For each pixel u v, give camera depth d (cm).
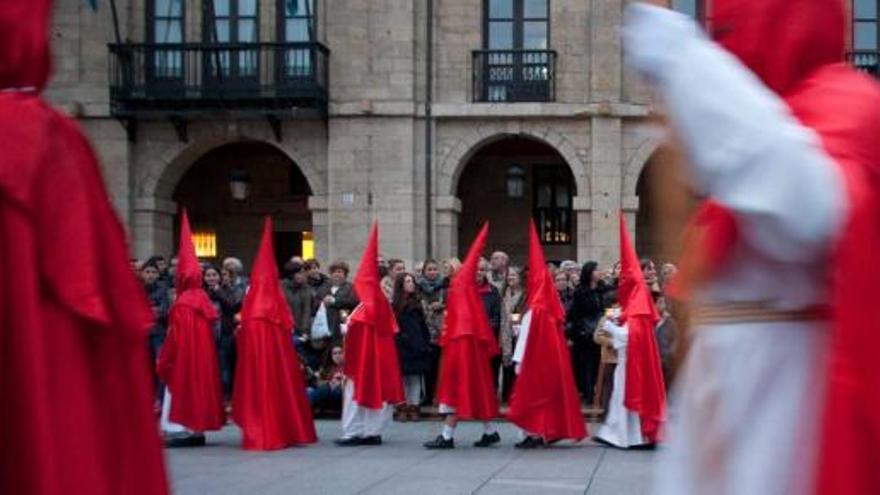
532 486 1063
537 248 1377
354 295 1723
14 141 251
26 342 246
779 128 201
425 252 2558
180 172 2658
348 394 1429
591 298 1739
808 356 223
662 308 1512
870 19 2609
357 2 2569
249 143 2777
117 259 271
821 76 224
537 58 2583
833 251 204
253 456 1307
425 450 1370
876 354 201
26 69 264
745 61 230
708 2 238
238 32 2598
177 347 1402
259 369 1375
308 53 2545
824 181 199
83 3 2581
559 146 2577
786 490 221
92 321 256
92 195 267
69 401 252
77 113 2569
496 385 1794
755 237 210
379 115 2558
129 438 272
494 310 1717
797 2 228
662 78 214
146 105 2547
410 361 1703
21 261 248
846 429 204
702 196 224
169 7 2608
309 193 2927
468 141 2586
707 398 230
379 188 2553
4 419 246
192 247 1422
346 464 1227
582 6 2584
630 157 2562
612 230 2552
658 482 249
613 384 1410
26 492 244
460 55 2598
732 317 228
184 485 1070
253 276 1408
